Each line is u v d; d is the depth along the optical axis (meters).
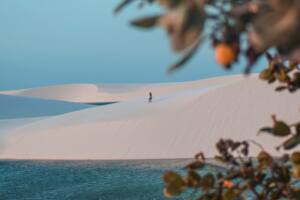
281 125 5.38
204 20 2.89
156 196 71.12
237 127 137.00
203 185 5.55
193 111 148.88
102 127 151.75
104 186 82.88
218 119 142.62
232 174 5.96
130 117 155.25
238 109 143.88
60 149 144.62
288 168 6.20
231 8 3.35
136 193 74.38
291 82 7.14
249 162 6.20
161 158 129.25
